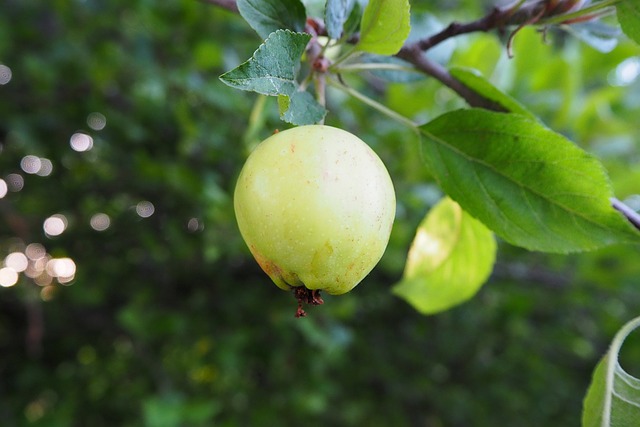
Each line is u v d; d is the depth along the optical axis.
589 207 0.19
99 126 0.60
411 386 0.81
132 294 0.64
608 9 0.21
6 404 0.67
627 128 0.53
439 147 0.21
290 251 0.16
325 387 0.61
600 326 0.90
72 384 0.70
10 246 0.71
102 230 0.65
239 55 0.52
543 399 0.95
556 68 0.49
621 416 0.18
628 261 0.62
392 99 0.48
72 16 0.51
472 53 0.45
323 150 0.16
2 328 0.75
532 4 0.20
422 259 0.29
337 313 0.54
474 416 0.88
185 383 0.62
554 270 0.72
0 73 0.58
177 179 0.45
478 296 0.74
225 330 0.59
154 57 0.51
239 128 0.51
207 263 0.58
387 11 0.18
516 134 0.19
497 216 0.20
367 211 0.16
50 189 0.64
